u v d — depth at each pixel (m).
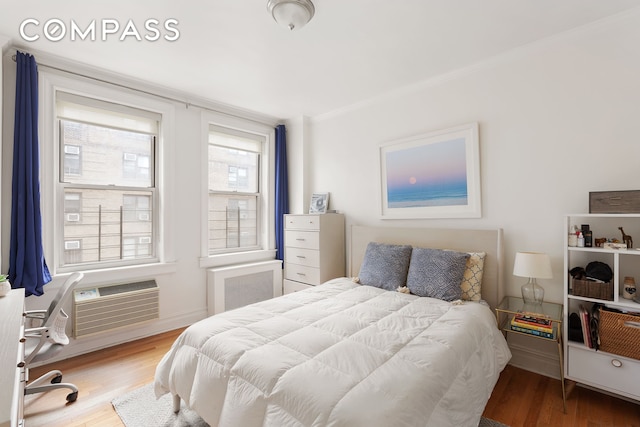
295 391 1.22
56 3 1.87
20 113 2.32
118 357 2.62
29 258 2.32
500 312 2.46
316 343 1.58
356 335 1.70
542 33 2.25
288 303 2.28
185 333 1.84
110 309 2.73
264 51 2.45
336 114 3.87
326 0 1.85
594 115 2.16
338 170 3.86
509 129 2.54
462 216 2.78
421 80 3.02
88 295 2.67
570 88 2.26
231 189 3.92
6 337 1.25
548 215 2.36
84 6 1.90
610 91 2.10
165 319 3.21
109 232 2.95
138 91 3.03
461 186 2.79
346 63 2.67
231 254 3.77
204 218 3.51
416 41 2.33
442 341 1.63
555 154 2.32
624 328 1.81
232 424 1.33
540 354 2.38
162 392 1.86
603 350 1.87
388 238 3.23
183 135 3.36
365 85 3.13
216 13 1.98
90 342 2.72
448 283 2.42
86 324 2.60
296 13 1.85
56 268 2.60
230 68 2.74
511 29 2.19
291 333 1.72
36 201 2.38
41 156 2.48
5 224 2.33
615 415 1.85
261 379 1.34
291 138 4.26
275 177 4.27
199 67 2.72
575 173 2.24
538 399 2.04
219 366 1.53
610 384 1.85
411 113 3.16
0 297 1.88
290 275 3.90
